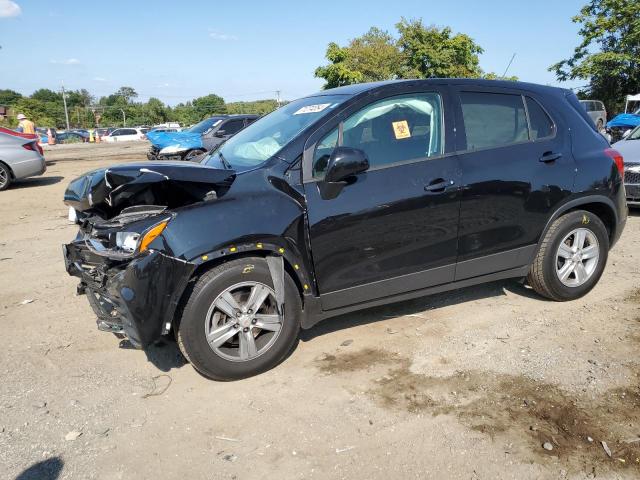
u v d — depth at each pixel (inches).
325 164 140.9
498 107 163.5
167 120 3981.3
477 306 179.8
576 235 175.2
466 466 103.7
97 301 141.5
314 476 102.4
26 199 428.1
